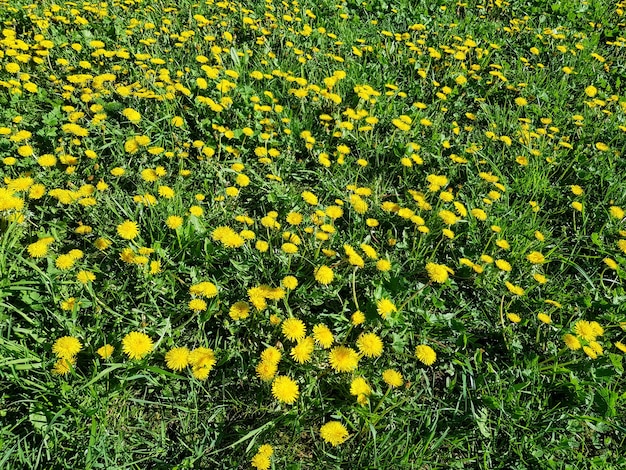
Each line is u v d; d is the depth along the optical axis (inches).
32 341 28.6
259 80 53.4
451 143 49.6
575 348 29.2
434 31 68.7
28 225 34.8
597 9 78.2
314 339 29.8
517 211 42.9
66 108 43.4
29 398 25.9
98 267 33.2
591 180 46.0
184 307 31.4
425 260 37.0
